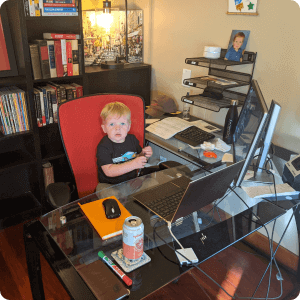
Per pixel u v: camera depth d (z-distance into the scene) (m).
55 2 1.95
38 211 2.34
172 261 1.07
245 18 1.94
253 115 1.40
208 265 1.91
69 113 1.62
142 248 1.03
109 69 2.43
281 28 1.77
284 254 1.97
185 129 2.05
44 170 2.27
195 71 2.35
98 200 1.36
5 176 2.37
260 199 1.42
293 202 1.40
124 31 2.59
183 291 1.72
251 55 1.96
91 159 1.74
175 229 1.22
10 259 1.91
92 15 2.41
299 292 1.75
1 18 1.96
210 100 2.04
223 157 1.73
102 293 0.94
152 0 2.54
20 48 1.95
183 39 2.38
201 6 2.18
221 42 2.12
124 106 1.66
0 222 2.19
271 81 1.91
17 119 2.09
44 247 1.10
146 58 2.78
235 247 2.07
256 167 1.58
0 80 1.97
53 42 2.04
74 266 1.03
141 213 1.28
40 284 1.42
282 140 1.95
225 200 1.40
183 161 2.54
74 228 1.20
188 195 1.07
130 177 1.80
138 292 0.95
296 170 1.48
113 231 1.16
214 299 1.68
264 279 1.83
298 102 1.80
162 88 2.71
